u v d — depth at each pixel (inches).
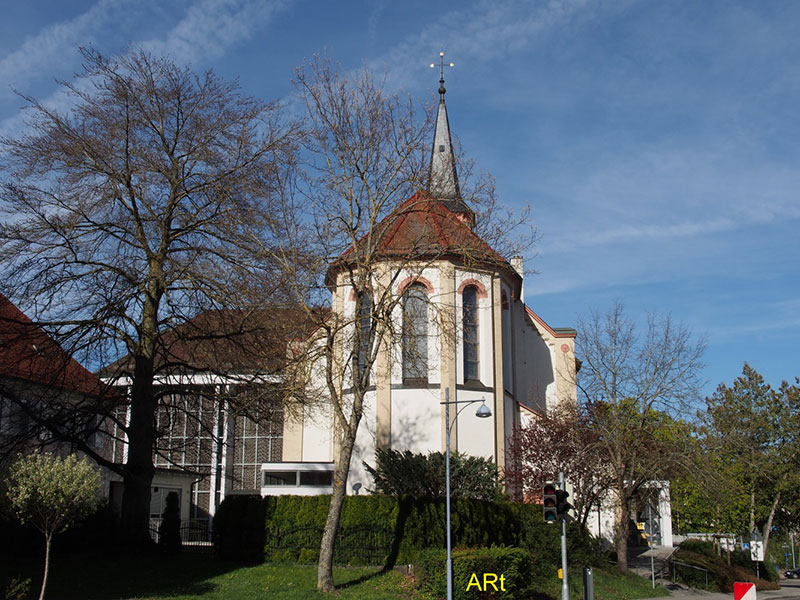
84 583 733.9
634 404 1201.4
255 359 960.9
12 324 861.2
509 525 1018.7
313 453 1320.1
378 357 1168.2
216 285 903.1
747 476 1587.1
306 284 824.3
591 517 1571.1
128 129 897.5
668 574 1322.6
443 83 1596.9
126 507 911.0
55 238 863.7
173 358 1007.0
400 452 1063.0
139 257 919.7
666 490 1375.5
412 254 858.1
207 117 942.4
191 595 703.7
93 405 876.0
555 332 1515.7
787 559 2805.1
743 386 1924.2
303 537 889.5
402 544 879.1
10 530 880.9
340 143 830.5
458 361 1187.3
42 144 880.9
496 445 1188.5
